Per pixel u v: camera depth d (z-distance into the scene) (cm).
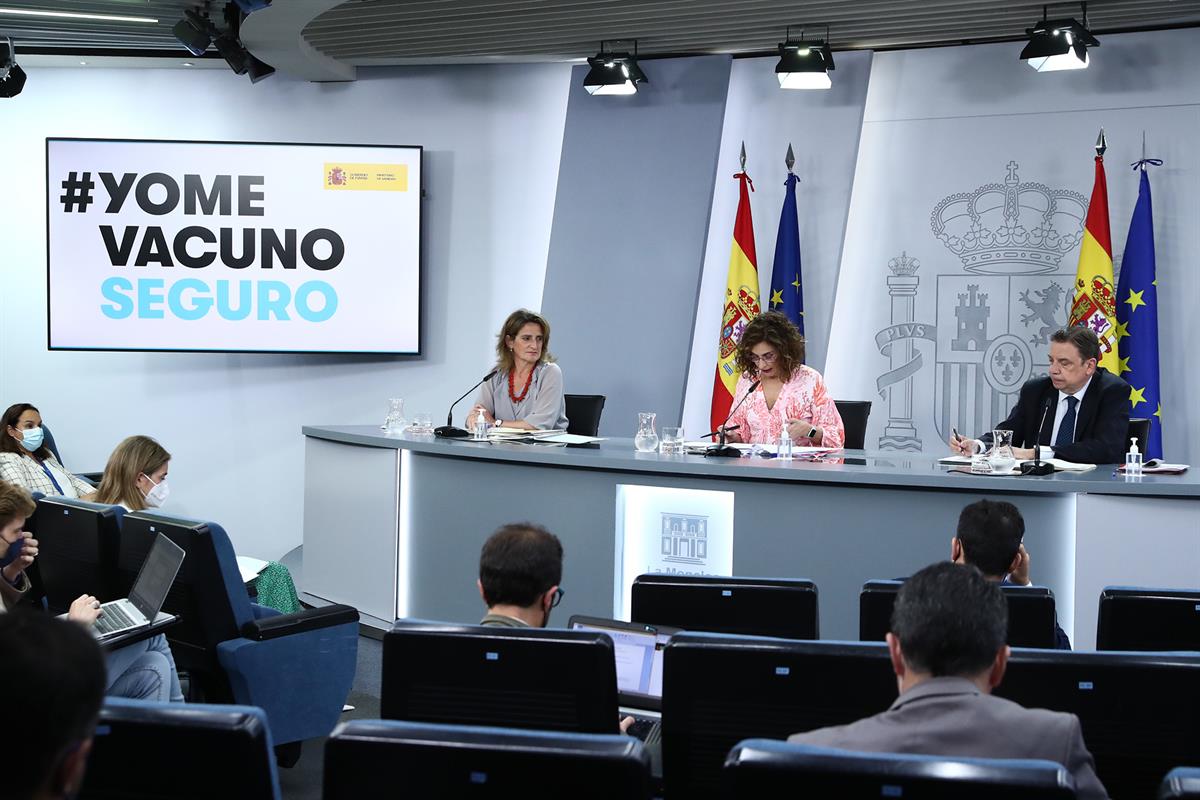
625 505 454
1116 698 187
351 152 736
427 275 764
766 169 712
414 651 206
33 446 600
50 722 100
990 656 159
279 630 350
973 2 604
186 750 164
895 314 693
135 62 755
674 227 716
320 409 776
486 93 756
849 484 411
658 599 251
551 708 204
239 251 738
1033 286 663
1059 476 392
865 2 613
